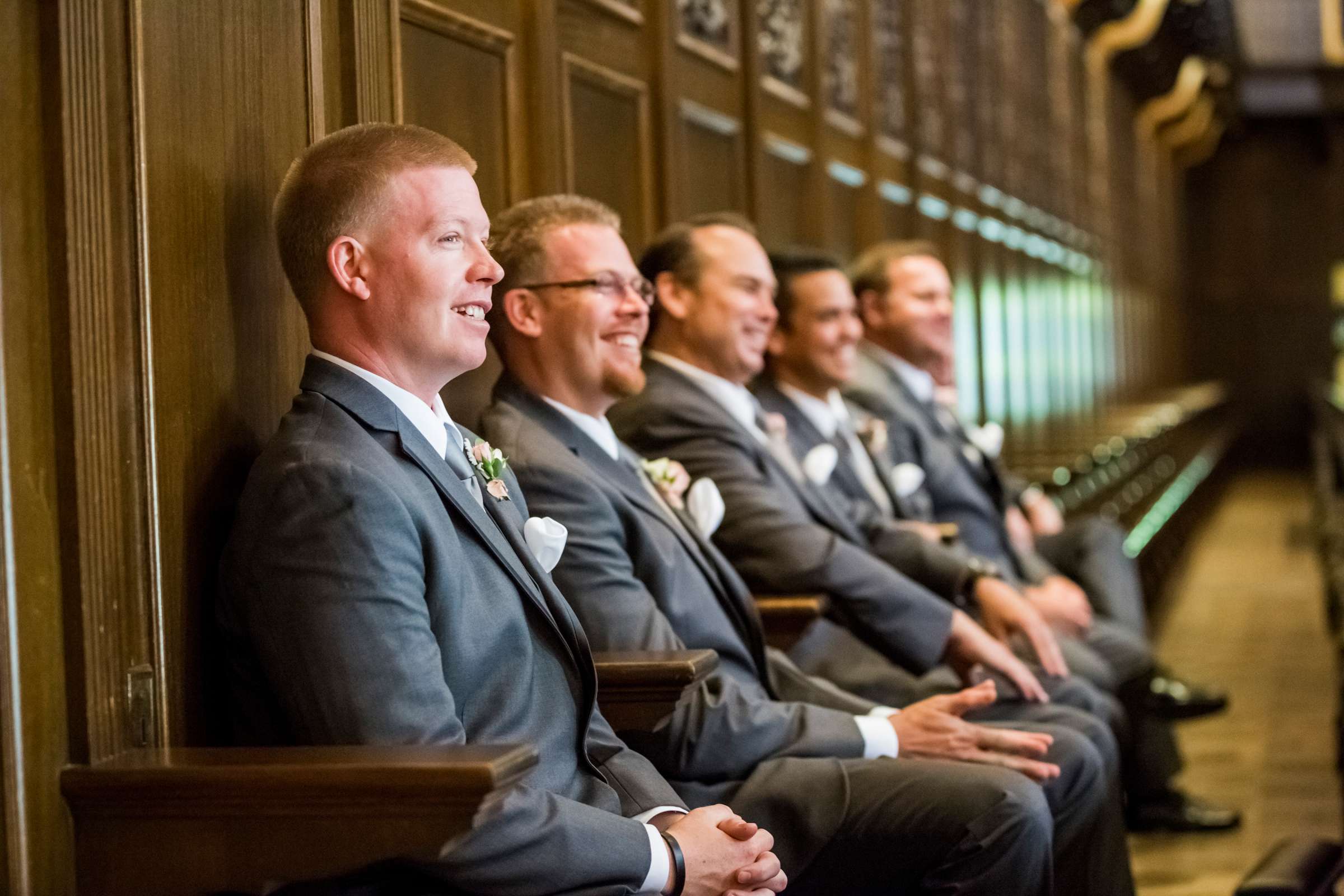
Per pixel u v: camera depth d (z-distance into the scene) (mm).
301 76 2939
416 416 2531
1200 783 6254
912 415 5672
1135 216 21516
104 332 2309
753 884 2436
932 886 2969
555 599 2619
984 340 10398
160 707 2377
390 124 2600
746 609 3471
